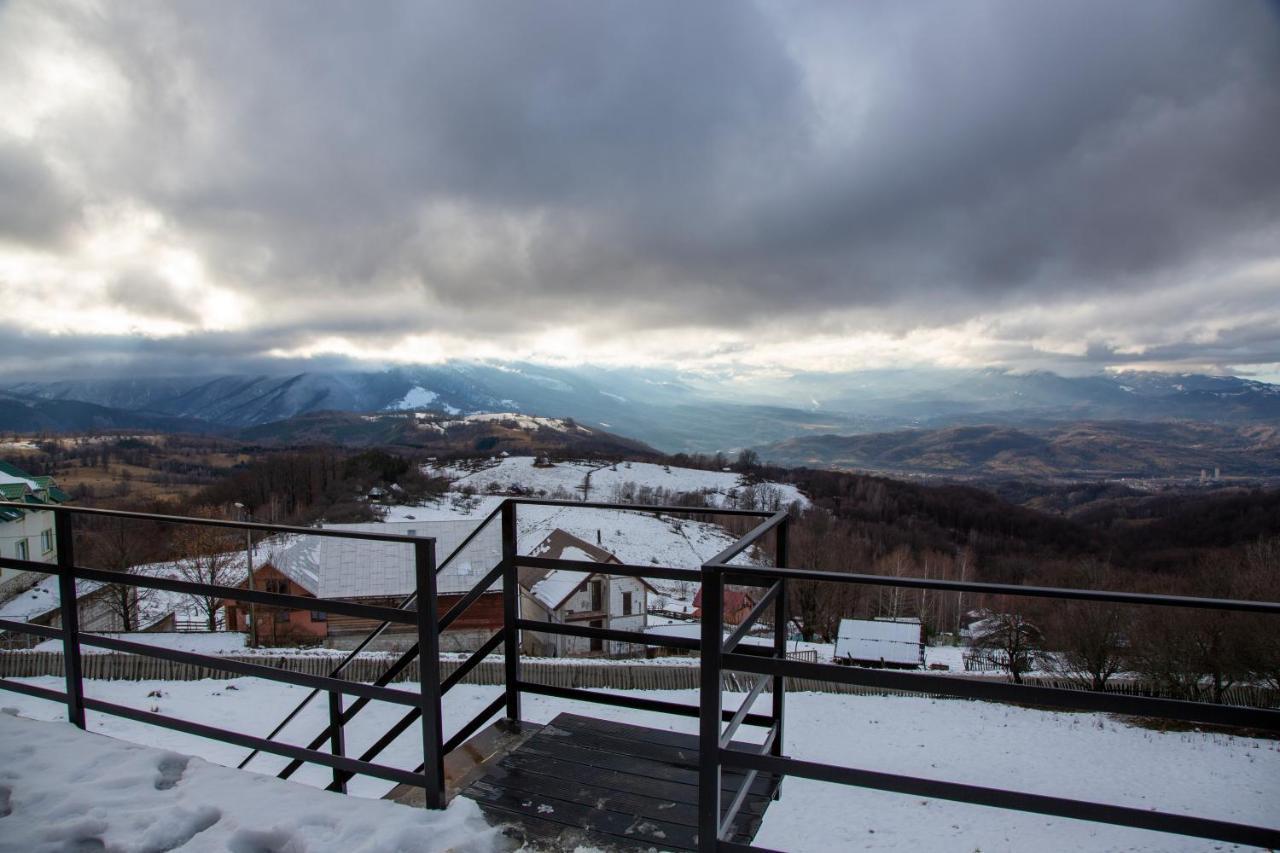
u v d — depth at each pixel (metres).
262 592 2.97
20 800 2.85
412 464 105.06
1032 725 22.31
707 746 2.36
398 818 2.72
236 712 17.06
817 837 14.80
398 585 27.58
